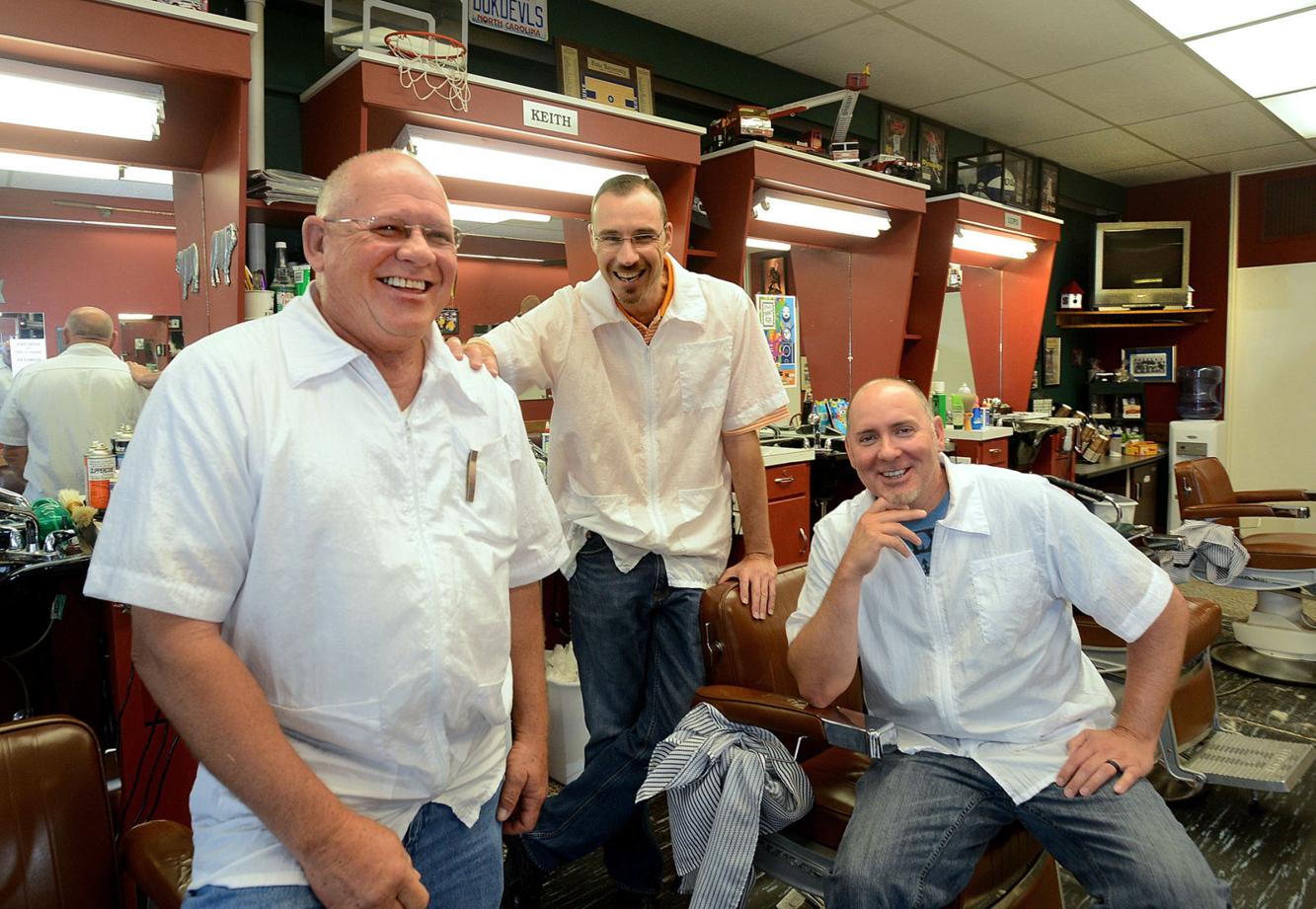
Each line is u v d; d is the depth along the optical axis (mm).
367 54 2436
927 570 1632
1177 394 6969
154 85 2223
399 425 1079
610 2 3615
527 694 1355
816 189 3904
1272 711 3422
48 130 2314
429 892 1121
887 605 1666
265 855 970
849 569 1526
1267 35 3984
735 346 2088
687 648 2000
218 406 964
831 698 1607
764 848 1661
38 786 1148
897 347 4645
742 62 4234
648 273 1921
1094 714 1624
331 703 1013
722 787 1538
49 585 2018
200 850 1012
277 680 1005
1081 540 1567
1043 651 1604
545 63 3564
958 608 1603
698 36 4008
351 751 1032
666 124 3205
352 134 2547
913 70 4465
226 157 2361
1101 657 2686
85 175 2385
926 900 1415
